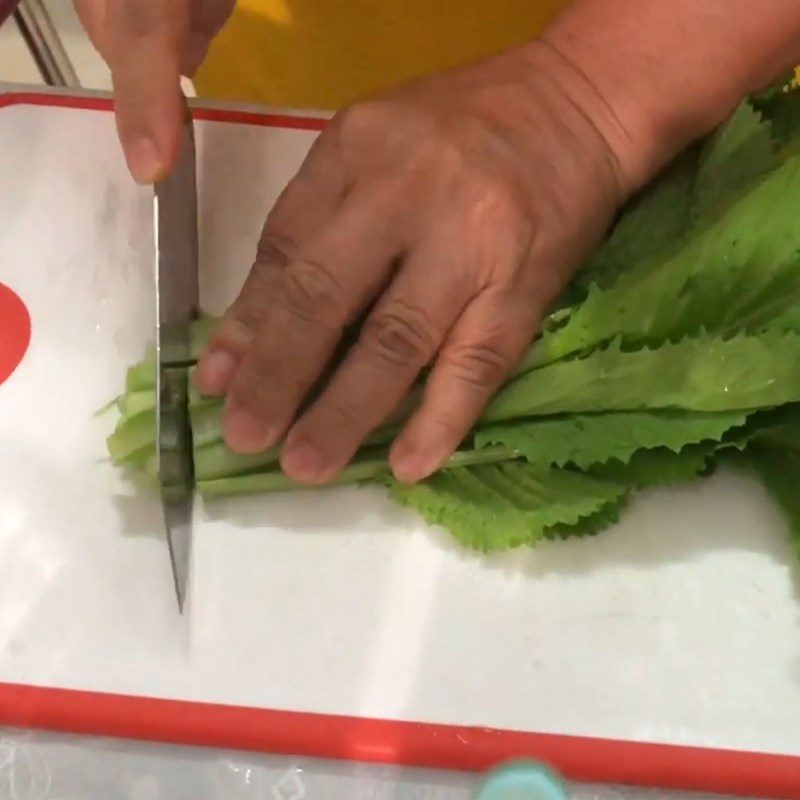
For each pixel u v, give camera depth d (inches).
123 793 23.2
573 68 25.8
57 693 23.4
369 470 24.9
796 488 25.1
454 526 24.7
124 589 24.1
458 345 24.1
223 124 28.5
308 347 23.8
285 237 25.2
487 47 32.8
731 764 23.5
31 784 23.2
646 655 24.3
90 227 27.3
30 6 33.8
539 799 22.8
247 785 23.3
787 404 25.1
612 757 23.5
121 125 23.4
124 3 22.9
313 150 25.7
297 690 23.6
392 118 25.0
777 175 24.0
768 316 24.5
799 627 24.6
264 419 24.0
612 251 26.1
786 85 27.4
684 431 24.3
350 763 23.5
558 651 24.2
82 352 26.0
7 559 24.2
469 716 23.6
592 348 24.7
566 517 24.5
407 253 24.2
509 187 24.5
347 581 24.5
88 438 25.3
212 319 25.5
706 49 25.5
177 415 24.5
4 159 27.8
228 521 24.8
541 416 24.9
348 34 32.9
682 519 25.4
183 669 23.7
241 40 33.4
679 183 26.5
